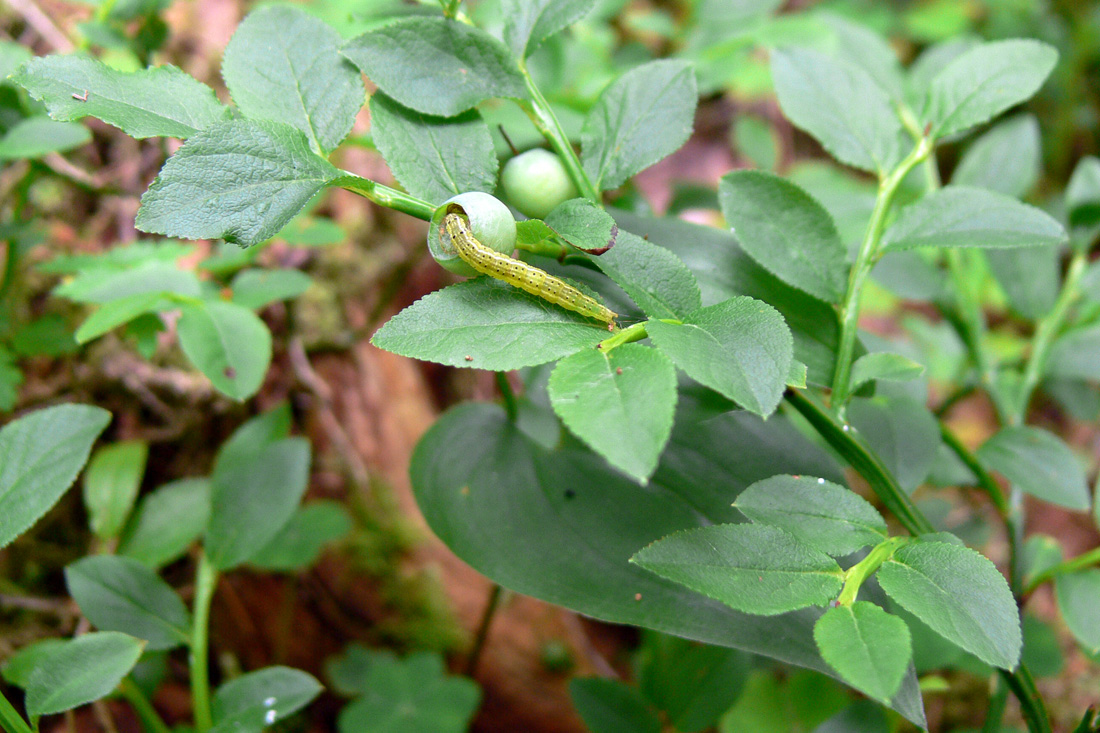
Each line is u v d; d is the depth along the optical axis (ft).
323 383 0.99
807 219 0.55
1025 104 1.58
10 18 0.92
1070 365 0.68
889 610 0.51
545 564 0.53
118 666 0.52
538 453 0.57
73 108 0.46
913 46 1.68
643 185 1.42
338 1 0.73
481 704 0.90
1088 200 0.69
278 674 0.57
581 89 0.77
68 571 0.59
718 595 0.46
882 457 0.59
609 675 0.94
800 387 0.46
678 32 1.05
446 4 0.51
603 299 0.51
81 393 0.82
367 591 0.92
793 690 0.71
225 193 0.46
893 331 1.32
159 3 0.71
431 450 0.57
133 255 0.67
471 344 0.46
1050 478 0.59
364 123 0.95
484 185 0.51
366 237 1.06
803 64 0.58
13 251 0.71
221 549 0.62
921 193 0.70
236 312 0.64
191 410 0.86
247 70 0.50
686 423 0.56
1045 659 0.64
